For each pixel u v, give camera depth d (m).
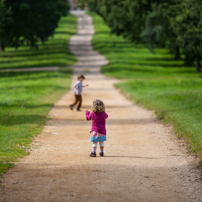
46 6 181.75
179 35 139.25
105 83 112.94
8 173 20.55
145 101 57.34
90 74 144.50
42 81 113.12
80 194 16.88
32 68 165.62
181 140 29.67
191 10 135.62
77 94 53.66
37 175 20.14
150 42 153.25
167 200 16.11
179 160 23.50
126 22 169.88
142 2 152.88
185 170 21.05
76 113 51.25
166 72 159.88
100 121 25.16
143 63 188.62
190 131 29.66
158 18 146.62
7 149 26.06
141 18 157.75
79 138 32.50
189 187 17.95
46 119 43.88
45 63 183.50
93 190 17.48
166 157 24.52
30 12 176.50
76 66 173.88
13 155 24.73
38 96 73.38
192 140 27.39
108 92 87.06
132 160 23.78
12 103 60.53
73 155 25.50
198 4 135.75
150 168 21.69
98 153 26.27
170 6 141.75
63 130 36.78
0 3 159.12
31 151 26.66
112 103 63.88
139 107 55.47
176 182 18.84
